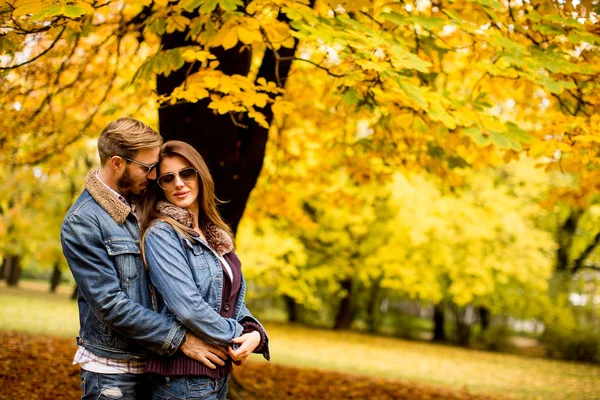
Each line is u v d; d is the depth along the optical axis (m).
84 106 5.86
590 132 3.83
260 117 3.71
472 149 4.84
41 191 10.61
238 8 3.71
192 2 3.06
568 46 4.26
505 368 14.12
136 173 2.27
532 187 16.52
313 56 5.01
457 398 7.64
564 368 15.14
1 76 4.34
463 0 3.85
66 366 6.31
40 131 5.60
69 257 2.13
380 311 24.67
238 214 4.85
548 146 3.71
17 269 27.06
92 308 2.11
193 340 2.20
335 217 16.44
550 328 18.70
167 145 2.44
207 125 4.51
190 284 2.19
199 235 2.35
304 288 18.08
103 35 5.57
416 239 14.24
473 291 16.23
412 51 4.36
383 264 16.39
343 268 18.19
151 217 2.33
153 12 4.02
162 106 4.08
